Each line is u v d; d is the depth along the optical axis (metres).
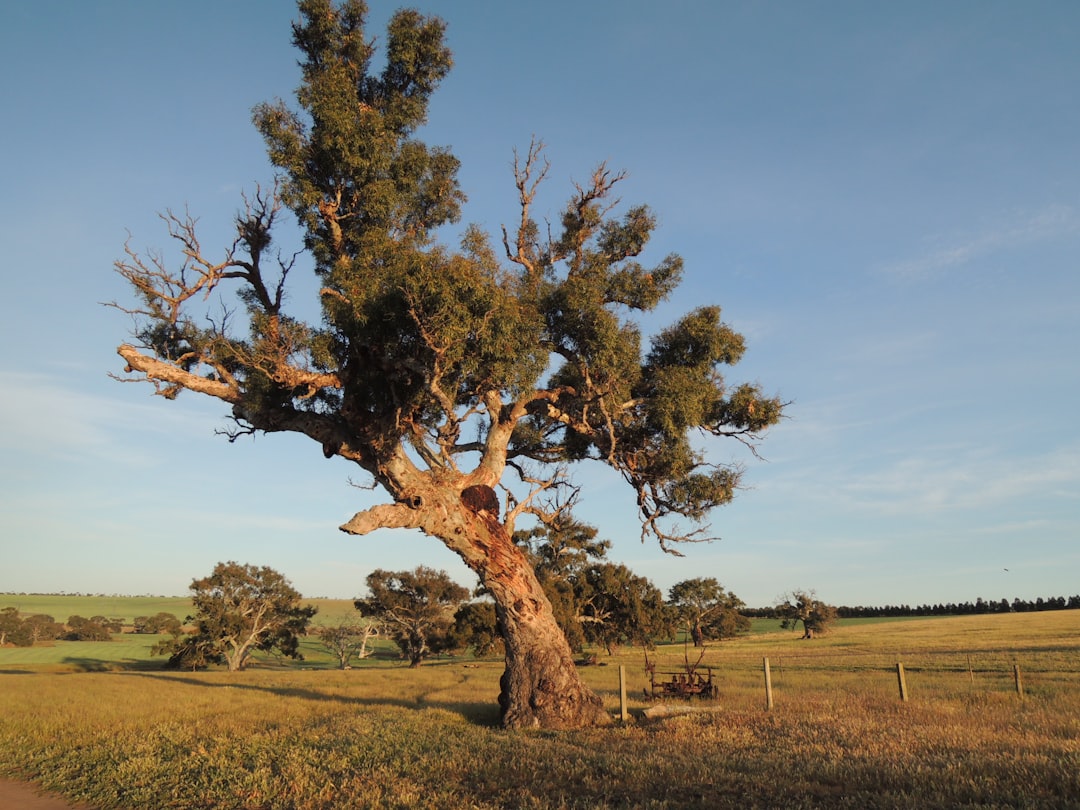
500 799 9.45
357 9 19.50
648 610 70.44
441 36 20.28
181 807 10.23
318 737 15.21
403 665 82.69
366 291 16.22
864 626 114.50
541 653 18.38
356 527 17.12
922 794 8.73
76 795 11.41
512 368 16.38
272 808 9.73
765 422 21.30
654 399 19.64
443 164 21.39
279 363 16.81
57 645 109.06
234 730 17.12
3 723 19.47
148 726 18.58
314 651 118.06
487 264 16.14
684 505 22.12
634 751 12.67
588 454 23.53
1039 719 15.14
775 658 51.12
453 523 18.52
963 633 72.50
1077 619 88.69
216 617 71.75
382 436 18.14
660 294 21.19
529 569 19.52
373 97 20.42
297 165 18.12
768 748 12.33
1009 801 8.33
